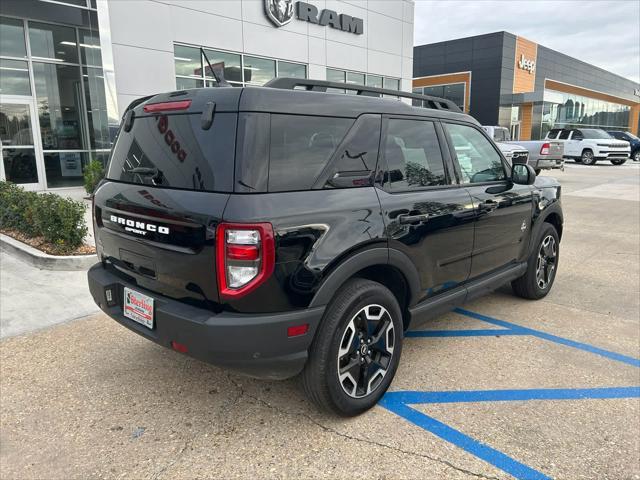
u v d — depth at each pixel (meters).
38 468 2.45
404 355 3.73
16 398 3.08
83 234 6.10
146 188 2.73
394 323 3.01
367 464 2.49
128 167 2.95
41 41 11.74
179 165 2.58
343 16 17.23
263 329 2.37
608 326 4.30
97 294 3.05
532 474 2.41
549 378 3.37
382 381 3.00
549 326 4.30
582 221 9.60
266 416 2.91
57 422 2.83
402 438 2.70
